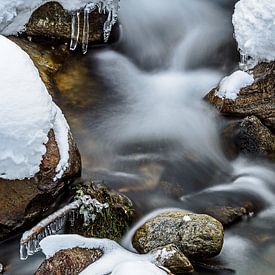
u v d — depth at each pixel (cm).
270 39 359
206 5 418
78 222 312
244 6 368
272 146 353
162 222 308
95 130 353
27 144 305
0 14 360
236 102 360
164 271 295
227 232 320
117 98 372
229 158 353
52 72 368
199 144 356
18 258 308
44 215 313
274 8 355
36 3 367
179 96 379
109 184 327
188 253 304
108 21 383
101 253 302
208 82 385
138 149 349
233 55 389
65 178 314
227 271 305
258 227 323
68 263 296
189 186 336
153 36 402
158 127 360
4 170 304
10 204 306
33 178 308
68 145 318
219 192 335
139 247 306
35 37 373
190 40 403
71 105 360
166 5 412
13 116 304
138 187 330
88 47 386
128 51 396
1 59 310
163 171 340
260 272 307
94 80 375
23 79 310
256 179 344
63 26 374
